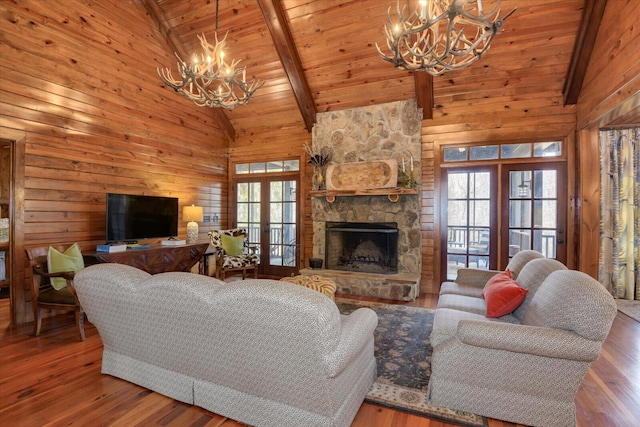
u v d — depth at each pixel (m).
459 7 1.83
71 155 3.84
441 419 1.85
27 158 3.44
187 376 1.96
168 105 5.09
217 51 3.15
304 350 1.47
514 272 2.92
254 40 4.68
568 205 4.19
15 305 3.39
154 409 1.93
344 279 4.77
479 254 4.62
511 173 4.48
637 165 4.33
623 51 2.99
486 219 4.59
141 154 4.70
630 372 2.40
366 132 5.09
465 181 4.69
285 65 4.74
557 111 4.23
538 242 4.35
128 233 4.24
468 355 1.87
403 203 4.85
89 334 3.19
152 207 4.59
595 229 4.02
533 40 3.83
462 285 3.31
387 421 1.84
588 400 2.04
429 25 1.94
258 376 1.66
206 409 1.90
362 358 1.97
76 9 3.74
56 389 2.15
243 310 1.53
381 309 3.96
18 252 3.39
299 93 5.08
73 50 3.80
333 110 5.32
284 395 1.64
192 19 4.57
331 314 1.45
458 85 4.46
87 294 2.05
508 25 3.74
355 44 4.38
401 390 2.15
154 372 2.08
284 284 1.56
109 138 4.27
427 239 4.84
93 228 4.09
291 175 5.94
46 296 3.12
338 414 1.63
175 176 5.28
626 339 3.00
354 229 5.01
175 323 1.78
